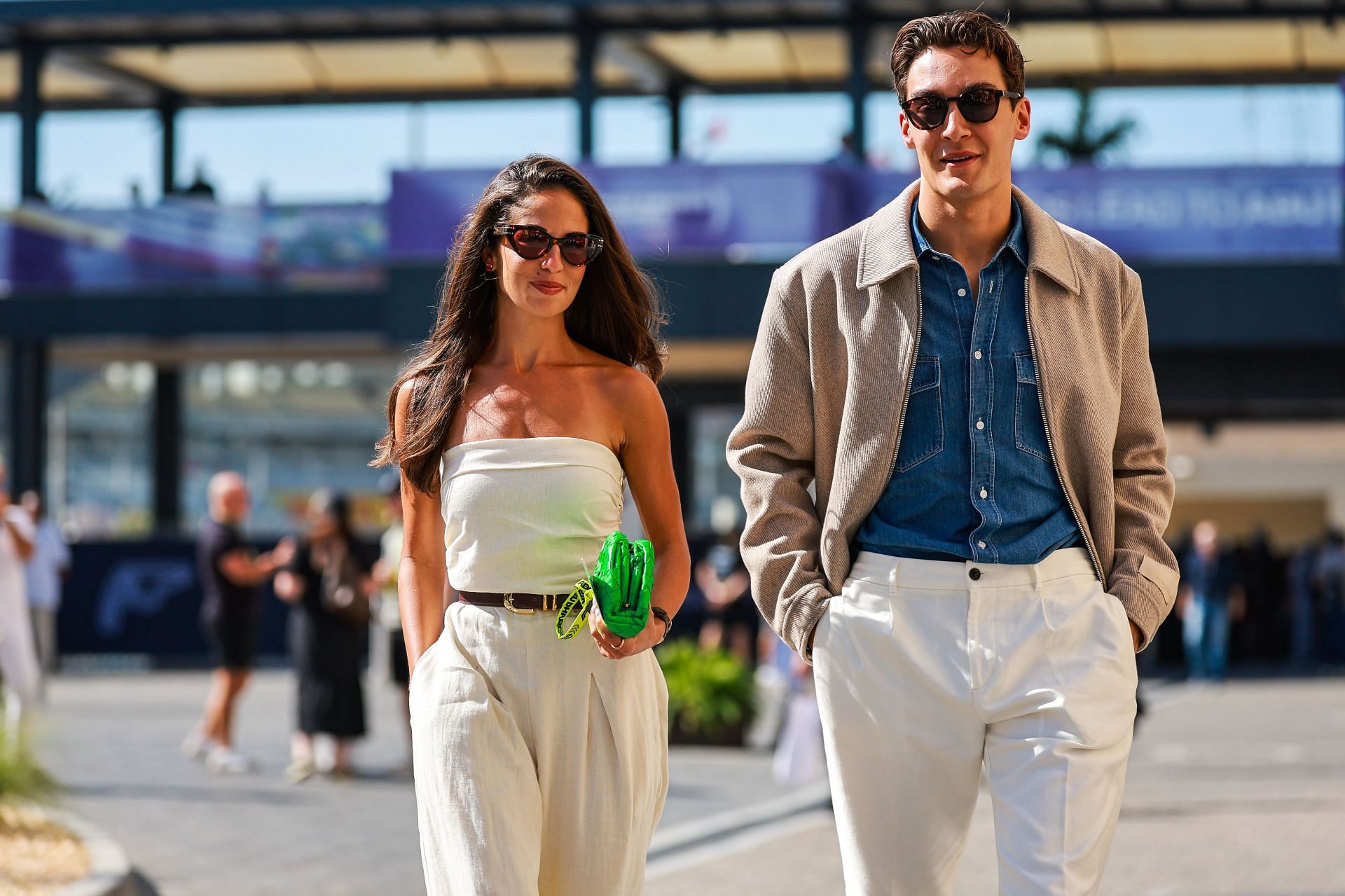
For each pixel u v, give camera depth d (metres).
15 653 21.20
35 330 45.94
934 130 7.61
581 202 7.64
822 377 7.92
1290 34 45.44
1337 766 25.11
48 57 48.59
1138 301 8.00
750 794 22.00
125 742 27.84
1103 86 49.44
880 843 7.71
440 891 7.39
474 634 7.36
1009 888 7.34
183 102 52.75
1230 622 50.75
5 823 16.42
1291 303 40.56
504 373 7.61
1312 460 73.69
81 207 45.75
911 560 7.54
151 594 45.94
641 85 50.94
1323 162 40.31
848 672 7.61
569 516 7.37
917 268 7.68
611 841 7.36
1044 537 7.52
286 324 45.06
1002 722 7.48
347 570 23.05
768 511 7.95
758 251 41.34
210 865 16.44
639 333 7.97
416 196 43.03
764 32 44.47
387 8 43.97
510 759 7.27
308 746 23.11
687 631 43.16
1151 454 7.96
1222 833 18.62
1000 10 43.72
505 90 51.31
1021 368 7.60
